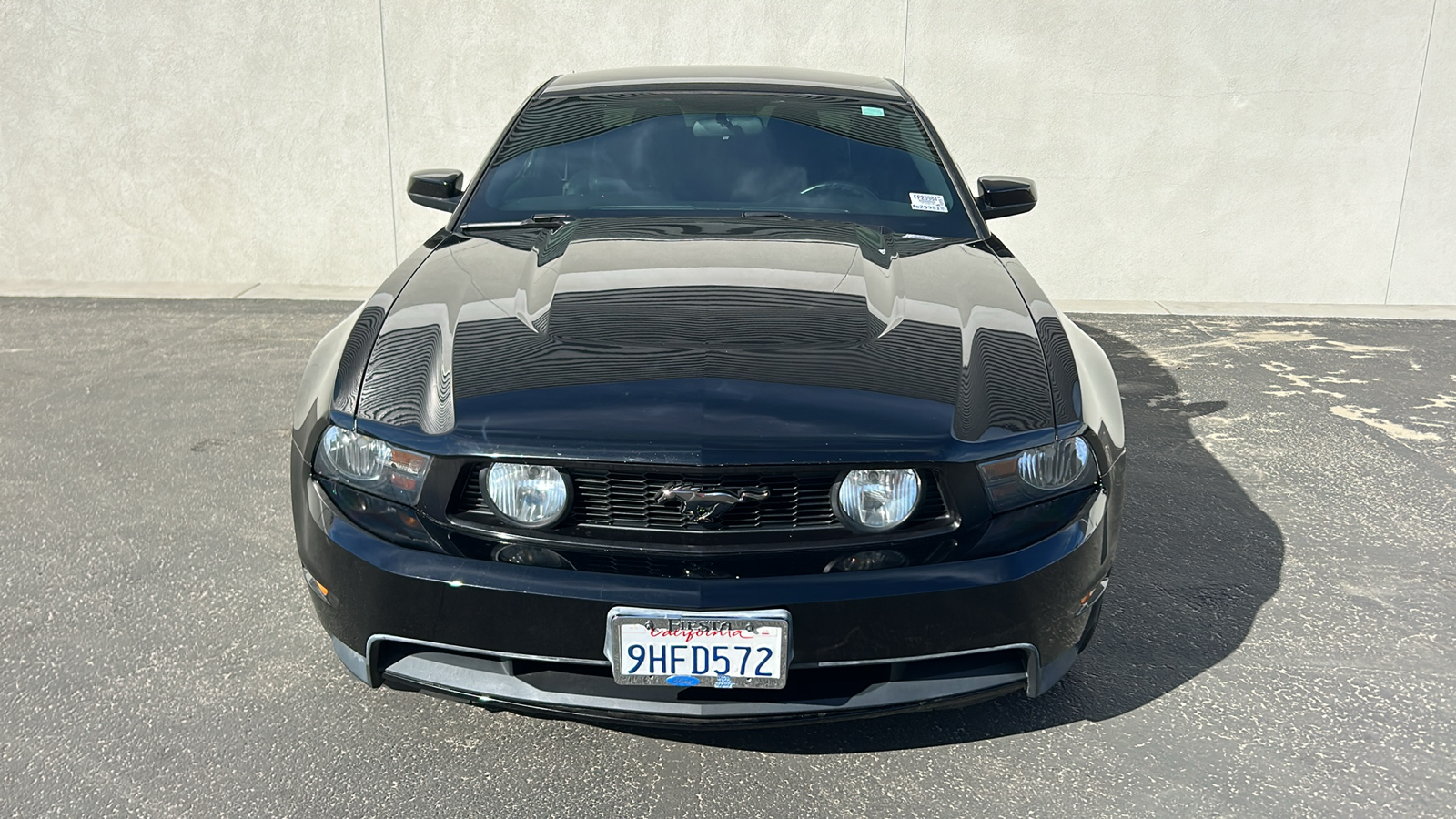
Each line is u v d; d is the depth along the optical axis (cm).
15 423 389
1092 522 201
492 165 310
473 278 243
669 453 180
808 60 587
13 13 572
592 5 577
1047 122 593
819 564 185
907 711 194
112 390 428
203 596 270
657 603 181
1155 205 606
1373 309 613
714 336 209
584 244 258
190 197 601
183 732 214
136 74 582
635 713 190
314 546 201
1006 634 193
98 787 197
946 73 587
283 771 203
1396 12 577
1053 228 610
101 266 611
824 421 186
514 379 196
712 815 193
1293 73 586
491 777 203
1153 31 580
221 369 457
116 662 239
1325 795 202
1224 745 218
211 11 573
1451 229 611
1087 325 569
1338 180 602
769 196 294
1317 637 262
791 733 219
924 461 184
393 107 588
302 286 614
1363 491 357
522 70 585
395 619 192
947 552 189
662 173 300
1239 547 313
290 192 601
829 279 237
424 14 576
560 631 185
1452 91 589
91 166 595
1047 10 577
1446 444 404
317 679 235
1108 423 216
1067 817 195
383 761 207
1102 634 262
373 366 208
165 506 323
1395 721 228
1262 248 614
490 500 186
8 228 604
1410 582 293
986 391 201
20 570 280
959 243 279
